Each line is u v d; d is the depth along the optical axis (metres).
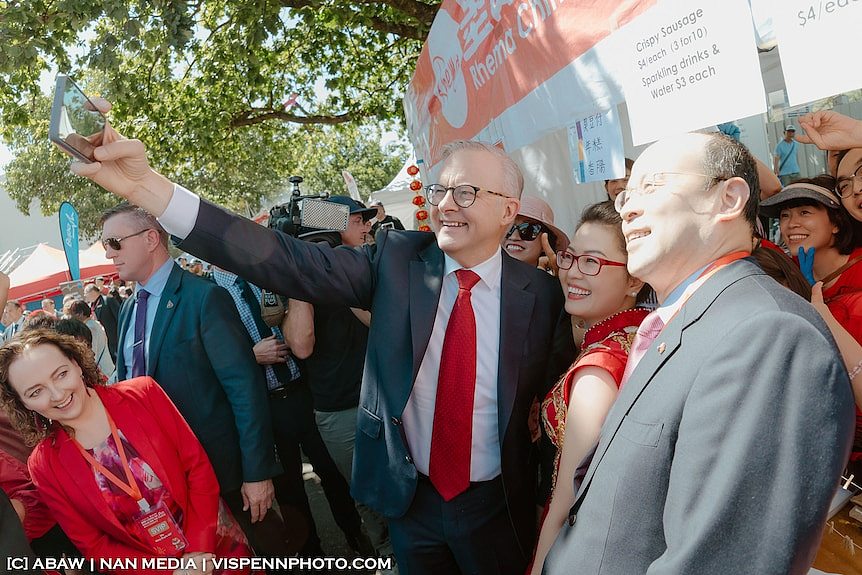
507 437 1.77
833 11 0.99
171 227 1.56
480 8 2.81
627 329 1.58
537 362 1.83
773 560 0.80
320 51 9.38
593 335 1.64
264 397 2.57
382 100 10.26
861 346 1.45
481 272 1.84
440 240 1.79
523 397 1.80
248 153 12.20
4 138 8.38
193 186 21.17
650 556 1.00
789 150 2.92
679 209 1.07
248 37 6.40
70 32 6.00
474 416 1.83
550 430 1.63
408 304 1.86
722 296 0.98
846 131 1.60
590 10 1.79
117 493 2.01
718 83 1.24
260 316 3.12
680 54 1.35
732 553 0.83
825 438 0.80
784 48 1.10
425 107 4.42
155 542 2.05
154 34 5.41
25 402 1.90
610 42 1.69
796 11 1.07
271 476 2.53
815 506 0.80
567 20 1.96
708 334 0.96
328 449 3.13
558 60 2.09
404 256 1.94
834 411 0.81
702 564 0.85
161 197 1.51
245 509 2.53
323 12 8.17
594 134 1.95
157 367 2.50
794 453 0.80
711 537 0.84
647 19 1.47
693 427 0.90
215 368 2.48
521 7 2.33
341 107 10.42
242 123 9.50
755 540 0.82
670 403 0.98
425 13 6.42
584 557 1.10
